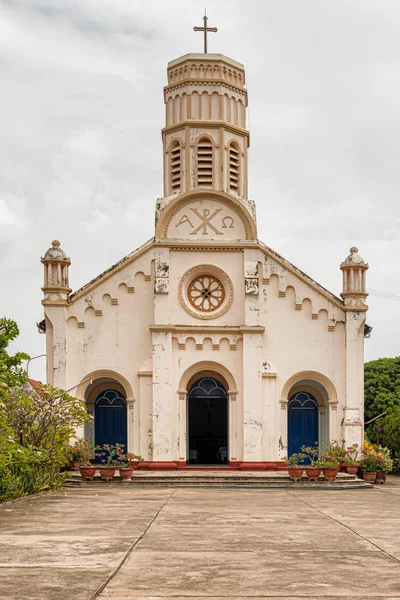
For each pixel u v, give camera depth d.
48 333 36.91
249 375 36.56
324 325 37.47
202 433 44.03
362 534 16.81
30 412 30.03
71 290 37.59
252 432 36.28
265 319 37.41
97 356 36.91
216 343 36.91
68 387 36.59
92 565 12.70
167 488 31.44
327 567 12.66
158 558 13.48
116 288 37.25
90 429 37.47
